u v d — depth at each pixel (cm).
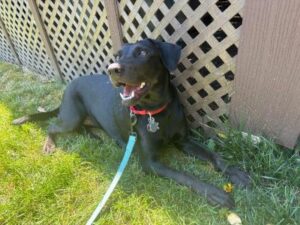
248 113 67
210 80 70
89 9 88
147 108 68
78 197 72
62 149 88
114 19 80
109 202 69
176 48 64
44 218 69
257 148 68
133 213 65
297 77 55
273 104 61
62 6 98
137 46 62
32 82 129
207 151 74
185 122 75
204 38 64
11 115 106
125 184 73
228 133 72
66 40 108
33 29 118
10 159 85
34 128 97
